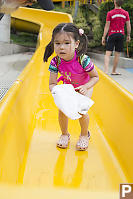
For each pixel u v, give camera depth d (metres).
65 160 2.59
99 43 14.01
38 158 2.60
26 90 3.51
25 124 2.96
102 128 3.33
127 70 8.70
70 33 2.37
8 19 15.25
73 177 2.29
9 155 1.93
